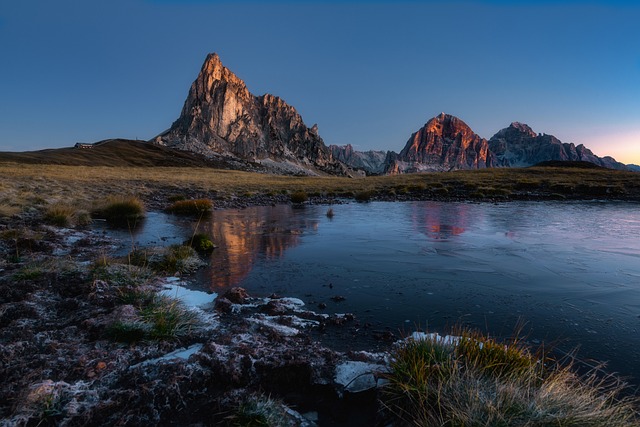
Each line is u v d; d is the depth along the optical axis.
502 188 36.47
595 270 8.90
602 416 3.06
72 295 6.70
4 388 3.76
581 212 21.44
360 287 7.78
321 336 5.41
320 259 10.28
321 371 4.10
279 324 5.74
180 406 3.63
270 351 4.54
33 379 3.93
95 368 4.16
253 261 10.11
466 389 3.38
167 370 4.07
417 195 34.69
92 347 4.70
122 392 3.64
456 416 3.08
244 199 31.36
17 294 6.46
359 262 9.90
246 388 3.85
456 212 21.92
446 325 5.77
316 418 3.60
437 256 10.49
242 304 6.70
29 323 5.43
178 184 42.25
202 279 8.43
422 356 3.92
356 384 3.89
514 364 3.83
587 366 4.52
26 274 7.26
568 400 3.25
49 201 20.88
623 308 6.46
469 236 13.64
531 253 10.77
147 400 3.60
